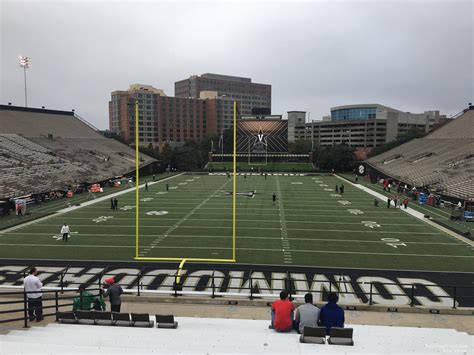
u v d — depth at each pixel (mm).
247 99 172375
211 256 18734
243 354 6023
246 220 27062
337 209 31500
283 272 16328
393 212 30250
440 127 69250
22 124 58781
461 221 26734
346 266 17141
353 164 73062
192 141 106562
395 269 16703
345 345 6785
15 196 32219
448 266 17109
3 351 6047
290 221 26766
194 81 170125
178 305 10891
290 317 7836
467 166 42156
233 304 10977
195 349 6484
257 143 85000
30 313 9414
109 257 18594
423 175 44844
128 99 118250
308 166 81312
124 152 69188
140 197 38406
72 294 12133
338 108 150375
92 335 7238
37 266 17219
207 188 46375
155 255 18906
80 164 52094
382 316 10078
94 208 32062
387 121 122750
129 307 10734
